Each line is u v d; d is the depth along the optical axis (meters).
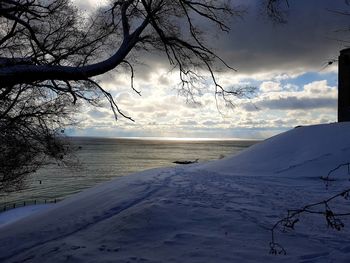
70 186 75.38
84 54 9.91
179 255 7.45
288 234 8.49
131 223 9.62
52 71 5.93
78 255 7.92
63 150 15.26
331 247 7.55
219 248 7.69
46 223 11.76
